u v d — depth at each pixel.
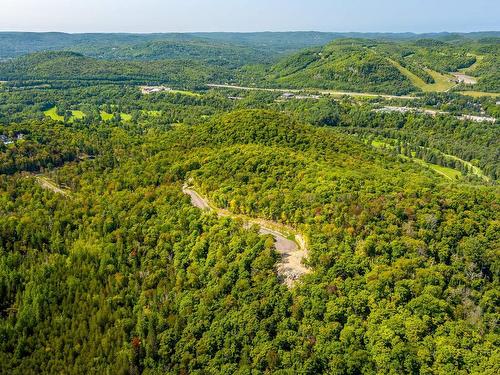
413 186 157.50
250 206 151.25
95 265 141.75
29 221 158.38
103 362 113.88
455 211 140.62
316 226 133.00
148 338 117.31
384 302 104.44
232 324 111.75
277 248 132.50
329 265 117.62
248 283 119.56
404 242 121.38
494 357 90.56
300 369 98.00
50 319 124.81
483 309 107.94
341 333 100.25
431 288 105.94
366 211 133.62
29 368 112.88
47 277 136.88
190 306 122.00
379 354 94.62
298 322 107.56
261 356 102.12
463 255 123.06
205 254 135.38
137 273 139.12
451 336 95.88
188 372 108.50
